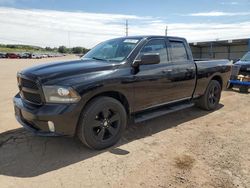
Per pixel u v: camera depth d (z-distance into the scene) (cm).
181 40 559
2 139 450
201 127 526
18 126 516
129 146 427
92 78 386
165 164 366
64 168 354
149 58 434
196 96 602
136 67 445
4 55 6309
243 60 1061
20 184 316
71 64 421
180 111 648
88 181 323
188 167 357
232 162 372
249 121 569
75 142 438
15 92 927
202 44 2469
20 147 419
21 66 2652
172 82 515
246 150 413
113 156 390
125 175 337
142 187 310
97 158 383
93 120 393
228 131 503
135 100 450
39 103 377
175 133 490
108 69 412
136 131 499
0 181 321
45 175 336
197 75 584
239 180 325
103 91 400
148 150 412
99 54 497
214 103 661
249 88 970
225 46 2542
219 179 327
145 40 479
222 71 667
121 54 458
